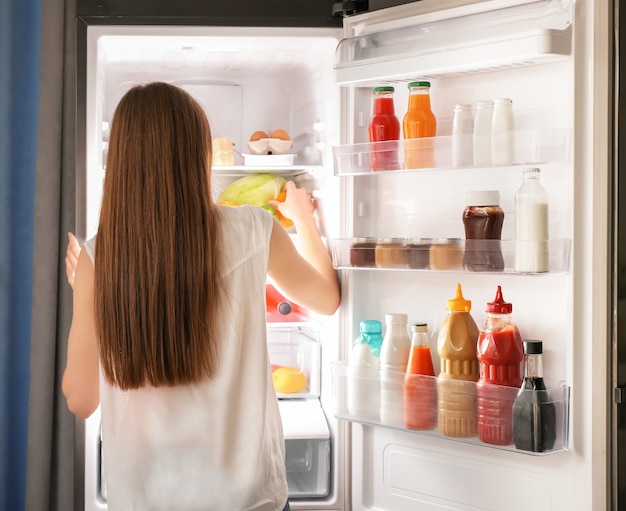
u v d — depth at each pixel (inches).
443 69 66.7
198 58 85.9
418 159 67.9
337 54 73.0
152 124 52.2
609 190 61.2
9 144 86.7
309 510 80.1
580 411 62.9
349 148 71.9
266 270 55.9
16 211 88.4
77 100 77.0
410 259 68.8
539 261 61.9
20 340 89.7
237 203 85.7
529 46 61.5
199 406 53.2
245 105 94.6
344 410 75.9
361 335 75.5
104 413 54.4
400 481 76.9
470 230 66.7
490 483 70.7
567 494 65.2
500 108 65.0
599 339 61.6
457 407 67.3
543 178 66.8
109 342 51.9
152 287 50.8
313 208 86.9
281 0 77.6
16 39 87.0
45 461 94.2
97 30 76.7
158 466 53.5
